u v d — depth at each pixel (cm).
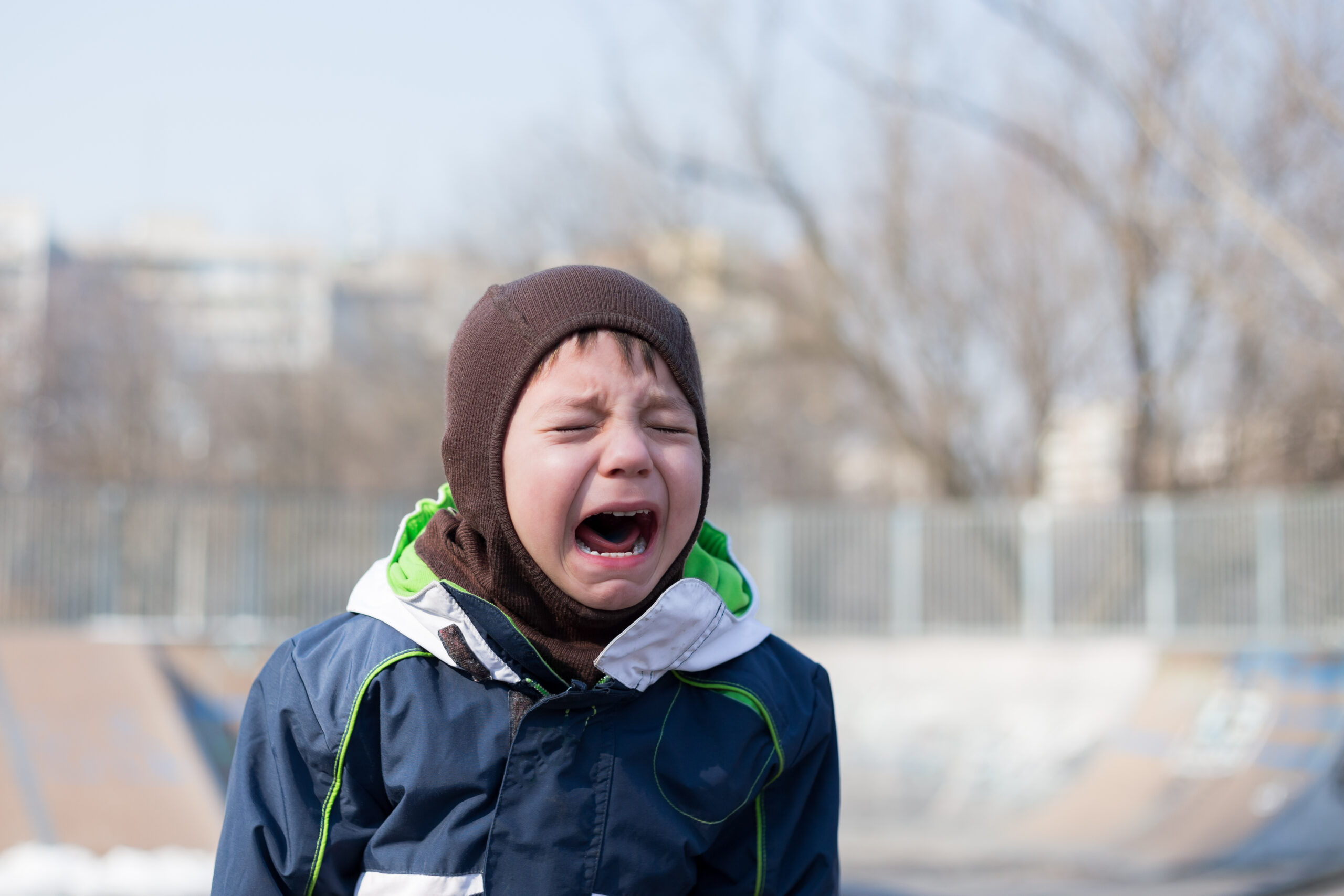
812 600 1491
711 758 148
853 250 1823
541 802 139
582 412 140
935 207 1806
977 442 1833
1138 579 1395
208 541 1284
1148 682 1221
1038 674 1289
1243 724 1097
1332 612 1272
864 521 1498
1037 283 1770
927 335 1802
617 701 143
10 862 743
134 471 2550
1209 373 1678
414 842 140
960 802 1170
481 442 145
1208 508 1366
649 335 144
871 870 921
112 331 2631
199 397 2642
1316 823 954
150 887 726
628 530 149
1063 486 1994
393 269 2702
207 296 2777
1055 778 1166
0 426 2545
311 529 1320
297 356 2672
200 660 1129
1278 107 1353
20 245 3009
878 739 1281
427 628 145
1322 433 1597
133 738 984
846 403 2030
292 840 142
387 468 2494
